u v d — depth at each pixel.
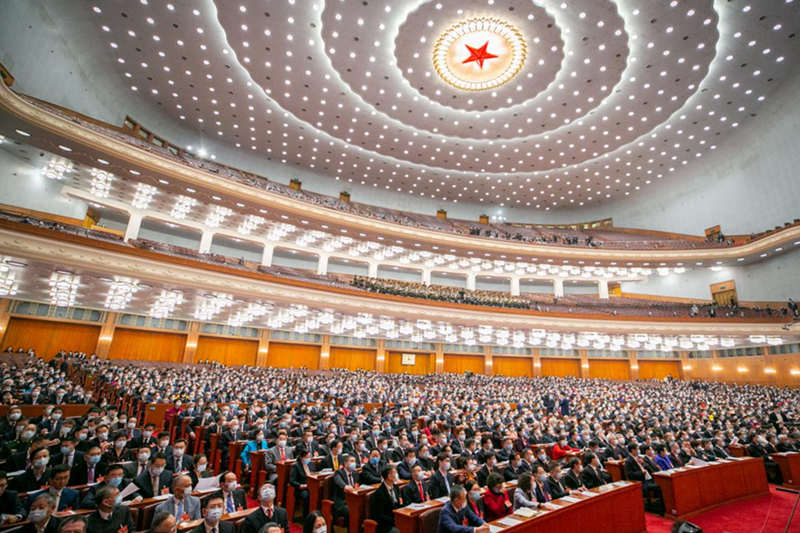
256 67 24.09
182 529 4.21
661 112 27.06
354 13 20.39
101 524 4.26
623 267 33.44
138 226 24.77
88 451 6.17
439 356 33.62
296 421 11.72
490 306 27.02
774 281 29.30
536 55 22.78
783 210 27.78
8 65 17.42
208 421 10.92
